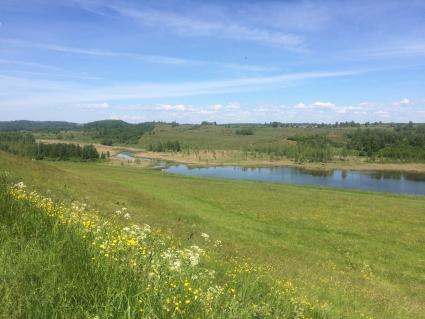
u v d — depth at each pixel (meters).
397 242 33.84
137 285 5.87
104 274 6.04
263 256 22.03
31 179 31.36
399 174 149.88
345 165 185.12
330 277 20.03
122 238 7.50
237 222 38.47
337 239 34.03
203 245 19.23
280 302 9.45
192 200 50.62
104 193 38.00
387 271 25.64
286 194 63.38
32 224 7.77
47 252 6.46
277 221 40.62
